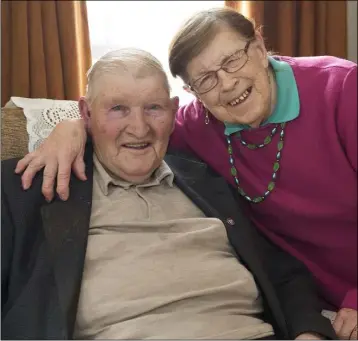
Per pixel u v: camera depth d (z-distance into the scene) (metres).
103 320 1.09
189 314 1.14
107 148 1.24
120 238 1.17
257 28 1.30
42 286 1.09
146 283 1.12
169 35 2.37
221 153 1.44
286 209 1.38
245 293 1.22
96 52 2.33
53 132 1.24
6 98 1.99
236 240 1.27
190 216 1.29
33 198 1.17
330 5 2.25
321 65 1.37
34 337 1.04
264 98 1.28
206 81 1.25
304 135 1.34
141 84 1.21
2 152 1.42
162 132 1.25
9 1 1.98
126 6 2.34
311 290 1.34
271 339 1.19
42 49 1.99
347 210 1.37
